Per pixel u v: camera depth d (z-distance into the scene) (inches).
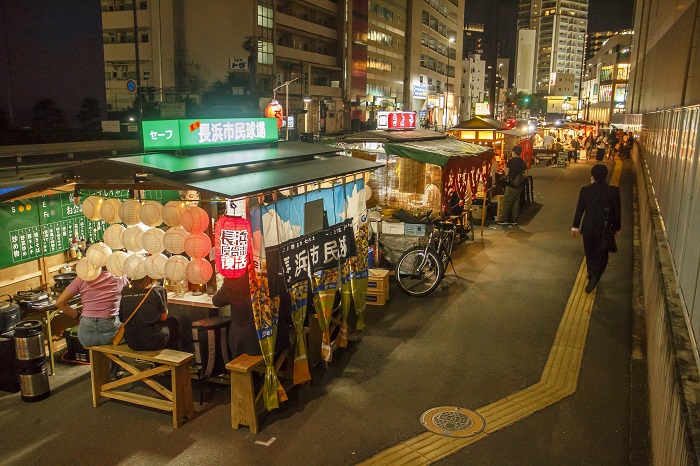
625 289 366.0
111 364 244.5
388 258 391.2
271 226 210.8
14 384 234.4
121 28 2384.4
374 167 292.0
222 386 239.8
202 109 2164.1
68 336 264.5
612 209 342.3
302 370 227.3
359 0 2903.5
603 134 1702.8
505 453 184.4
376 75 3233.3
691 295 167.3
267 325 205.8
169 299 244.5
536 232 558.3
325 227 251.9
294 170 241.0
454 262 438.3
